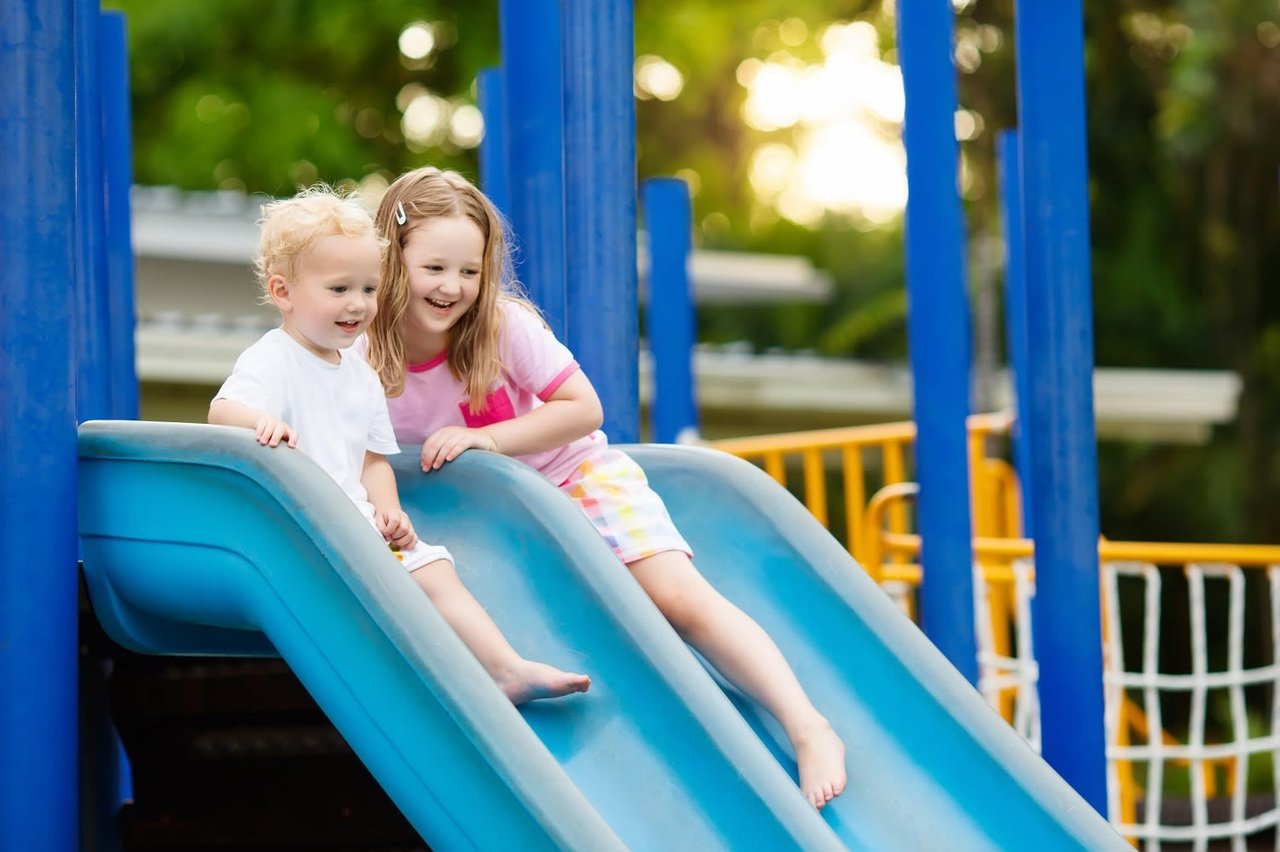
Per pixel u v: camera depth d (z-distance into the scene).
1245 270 20.03
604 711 3.85
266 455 3.73
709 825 3.63
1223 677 7.16
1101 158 20.33
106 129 6.77
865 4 22.88
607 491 4.47
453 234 4.26
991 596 9.05
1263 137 18.78
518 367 4.48
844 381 15.88
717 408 16.05
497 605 4.09
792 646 4.41
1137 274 20.50
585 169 4.96
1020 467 8.56
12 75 3.83
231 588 3.80
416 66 21.72
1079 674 4.95
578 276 4.96
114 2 19.58
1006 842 3.96
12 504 3.81
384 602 3.54
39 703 3.80
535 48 5.60
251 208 14.05
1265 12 17.95
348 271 4.02
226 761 5.27
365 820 5.16
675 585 4.30
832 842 3.52
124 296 6.73
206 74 20.00
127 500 3.95
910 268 5.48
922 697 4.20
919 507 5.44
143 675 5.22
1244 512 20.17
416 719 3.50
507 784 3.34
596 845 3.25
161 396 12.84
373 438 4.25
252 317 14.69
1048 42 5.07
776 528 4.56
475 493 4.26
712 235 26.11
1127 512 20.75
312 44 20.72
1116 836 3.88
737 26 22.75
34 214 3.84
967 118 20.31
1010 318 8.71
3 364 3.82
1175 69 18.78
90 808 5.58
